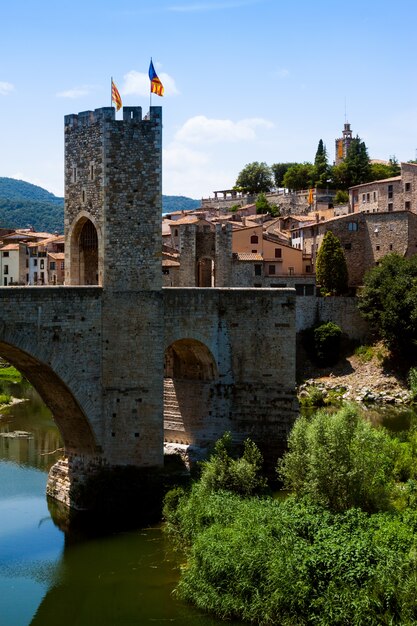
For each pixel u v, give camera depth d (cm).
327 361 11581
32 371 5100
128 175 5222
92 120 5275
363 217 13725
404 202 15075
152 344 5278
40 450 7325
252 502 4656
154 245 5275
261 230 13325
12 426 8519
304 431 5044
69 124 5466
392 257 11912
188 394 6097
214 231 8681
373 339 11788
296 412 5922
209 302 5816
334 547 3828
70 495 5444
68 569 4466
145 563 4519
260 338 5947
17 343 4703
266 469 5900
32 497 5772
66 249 5566
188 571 4166
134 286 5231
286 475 4994
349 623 3462
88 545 4803
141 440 5275
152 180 5262
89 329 5088
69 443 5516
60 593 4184
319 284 12962
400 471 5744
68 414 5294
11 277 15962
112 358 5194
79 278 5572
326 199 19688
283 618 3641
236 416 5972
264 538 4044
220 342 5912
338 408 9650
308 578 3694
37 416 9162
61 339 4928
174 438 6169
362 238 13750
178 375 6256
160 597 4100
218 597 3891
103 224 5181
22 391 11362
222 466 5028
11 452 7225
